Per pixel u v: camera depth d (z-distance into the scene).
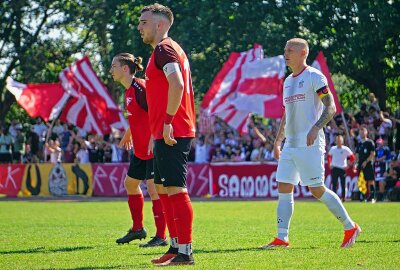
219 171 43.88
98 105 48.91
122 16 64.62
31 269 11.84
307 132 14.96
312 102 14.94
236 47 57.03
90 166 45.59
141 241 16.88
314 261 12.33
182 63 12.46
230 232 18.78
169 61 12.18
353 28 56.62
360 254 13.34
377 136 42.19
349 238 14.87
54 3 69.56
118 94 69.81
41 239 17.20
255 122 47.69
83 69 49.00
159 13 12.72
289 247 14.81
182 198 12.27
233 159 44.97
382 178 40.50
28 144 55.47
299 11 57.41
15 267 12.10
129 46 63.34
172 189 12.32
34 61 68.38
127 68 16.12
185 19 59.16
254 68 43.44
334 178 37.88
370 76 60.12
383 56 56.38
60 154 48.31
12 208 32.25
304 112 14.95
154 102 12.42
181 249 12.23
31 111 48.91
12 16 68.88
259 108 43.00
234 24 57.19
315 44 57.19
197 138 47.47
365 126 42.66
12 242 16.45
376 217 24.64
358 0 55.50
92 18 66.81
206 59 58.97
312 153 14.91
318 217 24.86
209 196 43.88
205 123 50.53
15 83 49.22
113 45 64.25
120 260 13.04
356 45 55.59
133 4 62.47
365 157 38.16
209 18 57.62
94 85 48.91
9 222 23.16
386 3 54.59
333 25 57.72
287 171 15.10
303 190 42.66
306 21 57.34
